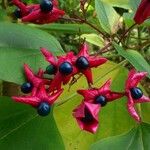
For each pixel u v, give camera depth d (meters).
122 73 0.24
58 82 0.18
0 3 0.26
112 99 0.19
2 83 0.25
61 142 0.21
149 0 0.21
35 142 0.21
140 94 0.19
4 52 0.19
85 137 0.25
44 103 0.18
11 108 0.21
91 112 0.18
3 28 0.20
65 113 0.24
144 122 0.22
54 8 0.20
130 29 0.23
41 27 0.25
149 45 0.30
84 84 0.23
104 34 0.24
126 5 0.24
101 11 0.24
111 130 0.25
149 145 0.22
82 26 0.26
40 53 0.20
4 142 0.20
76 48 0.36
